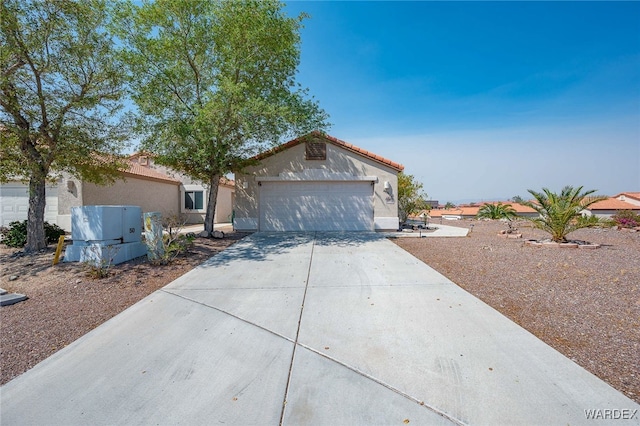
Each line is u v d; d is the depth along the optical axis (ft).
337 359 10.94
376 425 7.88
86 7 27.12
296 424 7.95
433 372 10.04
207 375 10.10
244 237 39.55
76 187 46.37
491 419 7.98
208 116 30.78
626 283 17.90
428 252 29.27
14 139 26.02
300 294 17.93
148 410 8.50
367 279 20.68
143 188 58.08
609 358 10.53
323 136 42.75
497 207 78.54
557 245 30.68
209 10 33.76
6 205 44.75
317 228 45.65
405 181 51.75
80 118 29.60
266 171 45.37
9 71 25.13
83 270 22.70
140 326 13.87
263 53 35.19
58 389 9.42
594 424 7.72
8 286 19.94
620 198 137.49
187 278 21.35
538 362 10.42
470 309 15.12
